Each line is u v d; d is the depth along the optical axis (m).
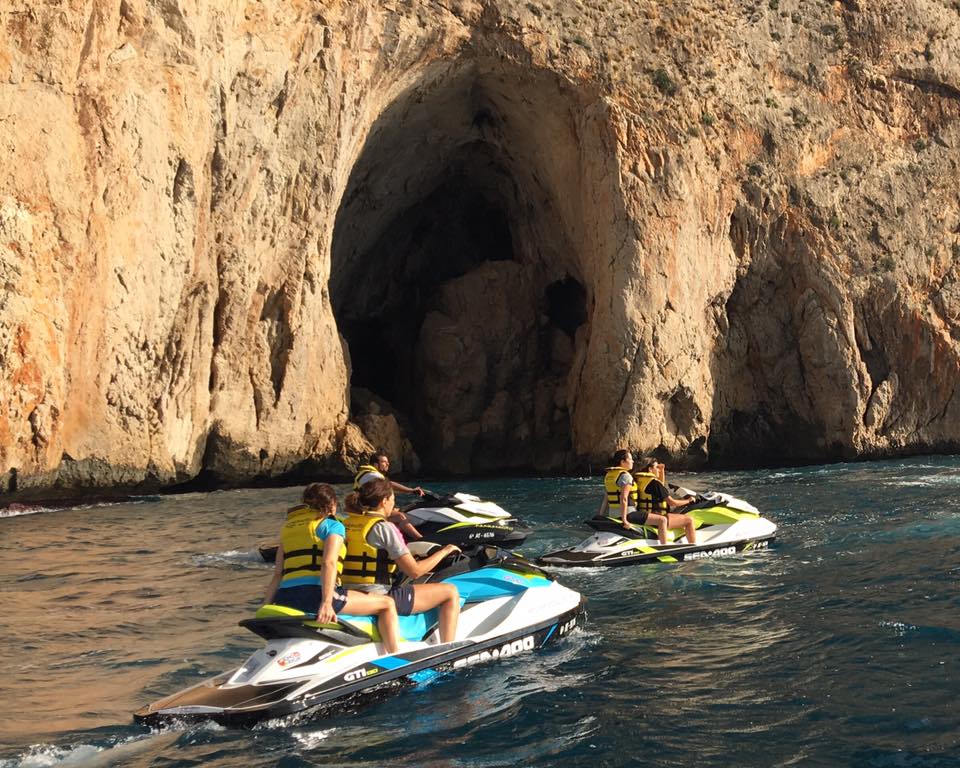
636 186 30.89
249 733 5.79
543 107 32.38
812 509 16.50
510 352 34.41
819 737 5.53
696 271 31.62
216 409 24.52
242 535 14.50
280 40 25.91
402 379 37.09
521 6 31.36
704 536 12.17
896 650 7.23
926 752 5.25
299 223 26.83
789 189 33.66
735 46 34.84
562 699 6.32
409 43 29.27
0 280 18.20
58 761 5.34
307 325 26.72
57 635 8.13
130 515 17.52
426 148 34.16
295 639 6.42
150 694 6.51
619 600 9.46
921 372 32.97
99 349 20.33
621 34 33.06
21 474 18.64
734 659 7.17
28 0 19.56
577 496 21.03
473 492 22.70
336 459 27.88
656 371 30.19
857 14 36.84
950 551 11.48
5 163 18.89
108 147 20.59
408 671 6.60
